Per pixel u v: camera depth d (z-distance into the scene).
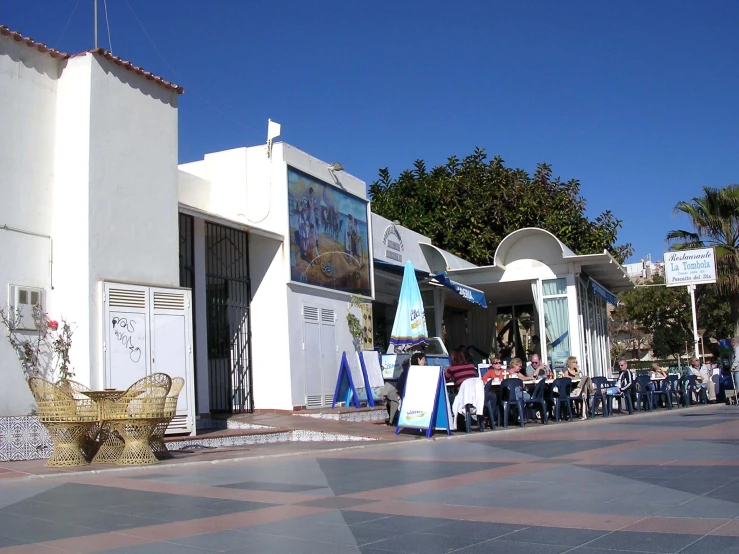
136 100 13.36
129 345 12.54
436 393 14.00
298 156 18.20
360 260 20.80
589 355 25.45
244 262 17.50
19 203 11.82
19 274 11.72
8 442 11.12
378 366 18.80
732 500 6.38
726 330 52.56
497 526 5.74
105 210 12.46
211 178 17.97
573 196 38.03
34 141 12.14
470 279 25.28
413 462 9.99
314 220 18.48
